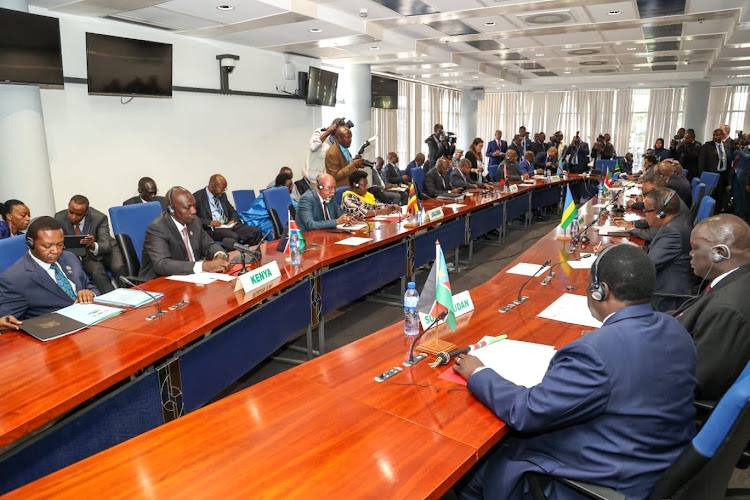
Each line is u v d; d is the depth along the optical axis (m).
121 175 5.37
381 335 1.89
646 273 1.21
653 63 9.66
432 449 1.18
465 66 9.33
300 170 7.95
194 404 2.02
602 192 6.62
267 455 1.16
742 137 9.21
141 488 1.04
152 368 1.80
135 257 3.15
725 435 1.00
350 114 9.15
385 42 6.76
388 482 1.06
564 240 3.64
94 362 1.64
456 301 2.09
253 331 2.44
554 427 1.20
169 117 5.82
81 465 1.12
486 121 14.85
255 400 1.41
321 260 3.01
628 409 1.14
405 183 7.59
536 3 5.45
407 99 11.55
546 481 1.25
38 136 4.22
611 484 1.16
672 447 1.18
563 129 13.97
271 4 4.78
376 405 1.38
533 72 11.20
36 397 1.42
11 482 1.41
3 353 1.72
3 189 4.14
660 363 1.16
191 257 3.08
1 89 4.02
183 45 5.93
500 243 6.57
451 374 1.56
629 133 13.34
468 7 5.62
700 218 3.71
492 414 1.33
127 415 1.73
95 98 5.04
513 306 2.17
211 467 1.11
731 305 1.59
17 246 2.53
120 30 5.23
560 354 1.23
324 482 1.06
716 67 9.76
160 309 2.14
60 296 2.33
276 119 7.40
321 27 5.78
